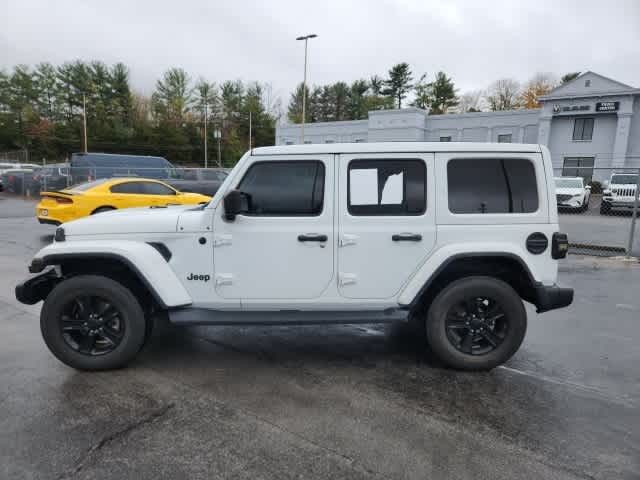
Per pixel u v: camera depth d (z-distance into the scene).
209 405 3.10
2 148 60.97
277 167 3.52
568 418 3.00
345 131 42.88
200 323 3.51
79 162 21.03
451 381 3.54
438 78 67.00
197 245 3.53
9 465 2.42
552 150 33.47
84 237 3.53
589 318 5.22
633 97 30.11
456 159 3.56
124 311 3.53
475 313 3.69
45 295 3.79
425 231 3.54
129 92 66.50
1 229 11.76
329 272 3.58
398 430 2.82
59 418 2.90
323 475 2.38
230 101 73.88
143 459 2.49
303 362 3.88
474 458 2.55
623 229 13.20
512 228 3.57
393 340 4.46
